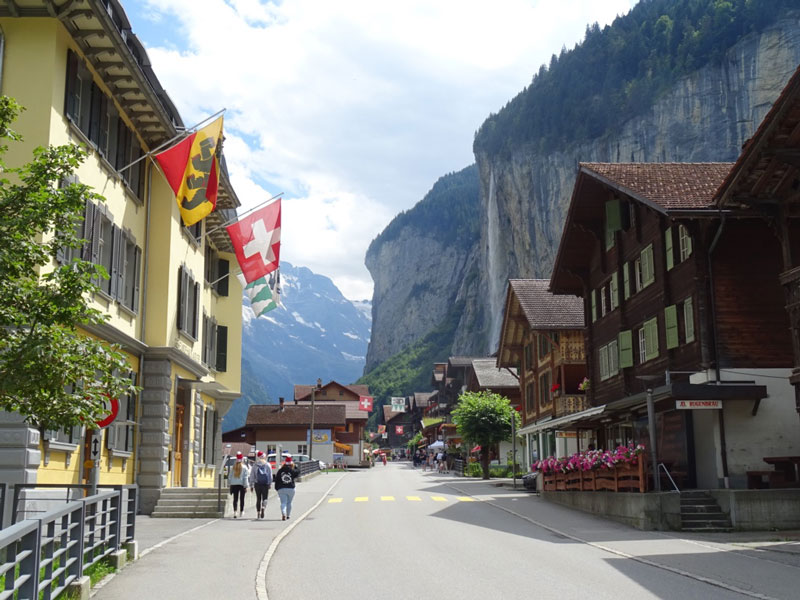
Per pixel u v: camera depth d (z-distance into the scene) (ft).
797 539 57.26
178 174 61.21
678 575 40.22
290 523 69.21
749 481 72.74
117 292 68.08
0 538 18.26
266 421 261.85
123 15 63.62
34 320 34.55
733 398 73.00
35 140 54.85
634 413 93.40
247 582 37.22
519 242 485.56
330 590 35.29
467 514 78.59
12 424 50.44
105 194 65.62
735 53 370.73
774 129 57.00
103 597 32.89
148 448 75.92
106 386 36.58
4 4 55.52
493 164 529.04
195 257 90.79
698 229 79.10
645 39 448.65
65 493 51.34
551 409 147.95
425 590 35.29
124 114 70.90
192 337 87.76
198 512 74.74
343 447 264.93
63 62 57.67
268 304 86.17
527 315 146.92
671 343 83.97
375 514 78.38
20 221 34.65
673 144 390.42
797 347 59.82
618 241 102.99
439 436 329.93
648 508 64.23
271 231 78.18
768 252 78.38
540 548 51.72
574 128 452.35
